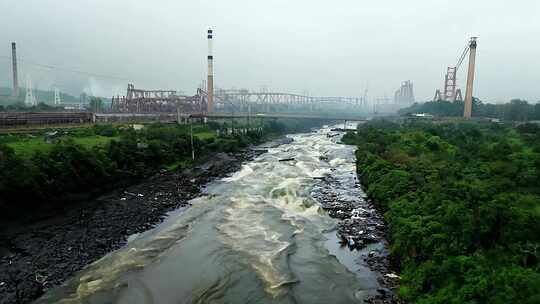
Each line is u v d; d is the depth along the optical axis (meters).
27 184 30.34
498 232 19.14
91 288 20.44
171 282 21.19
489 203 21.55
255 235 28.09
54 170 34.19
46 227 29.22
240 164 61.53
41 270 22.19
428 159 43.78
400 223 25.30
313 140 104.69
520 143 50.72
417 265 20.64
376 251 25.09
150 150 51.59
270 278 21.61
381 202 34.06
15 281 20.88
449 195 25.69
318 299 19.48
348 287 20.58
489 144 50.78
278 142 100.19
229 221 31.28
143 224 30.81
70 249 25.25
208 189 43.44
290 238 27.53
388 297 19.41
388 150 56.00
